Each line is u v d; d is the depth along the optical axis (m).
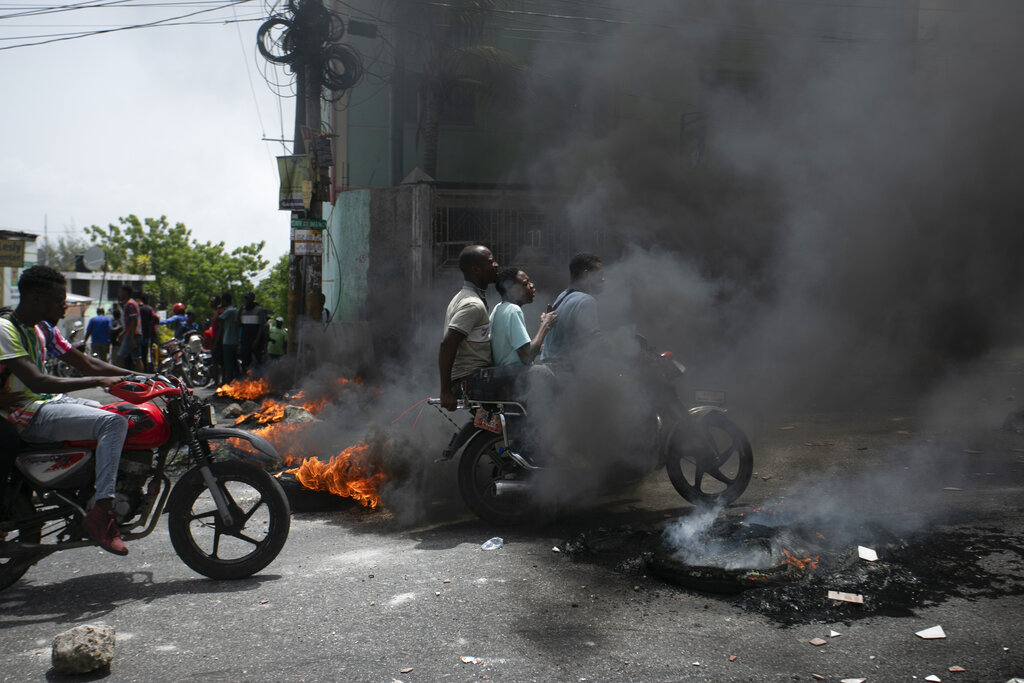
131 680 2.68
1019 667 2.62
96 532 3.45
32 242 22.91
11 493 3.59
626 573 3.61
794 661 2.71
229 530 3.71
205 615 3.25
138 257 44.81
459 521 4.61
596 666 2.71
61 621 3.22
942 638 2.83
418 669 2.71
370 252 11.62
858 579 3.31
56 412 3.57
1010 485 4.83
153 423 3.65
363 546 4.17
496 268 4.72
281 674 2.70
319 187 10.99
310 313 10.98
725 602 3.24
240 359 13.15
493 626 3.06
